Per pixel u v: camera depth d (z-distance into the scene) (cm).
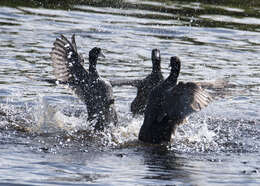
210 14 7262
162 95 3350
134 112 3709
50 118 3678
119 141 3331
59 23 6284
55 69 3647
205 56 5456
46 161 2753
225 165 2850
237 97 4428
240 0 8181
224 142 3350
